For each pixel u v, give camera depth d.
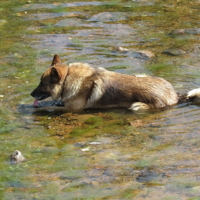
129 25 35.66
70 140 18.89
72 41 31.92
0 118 21.14
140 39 32.62
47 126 20.50
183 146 17.83
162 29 34.88
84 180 15.47
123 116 21.75
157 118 21.14
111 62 28.06
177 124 20.22
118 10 39.66
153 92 22.66
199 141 18.22
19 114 21.78
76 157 17.20
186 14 38.69
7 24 35.81
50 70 23.36
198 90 22.72
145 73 26.23
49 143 18.58
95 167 16.36
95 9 39.84
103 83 23.14
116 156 17.19
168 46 31.20
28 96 23.75
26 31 34.16
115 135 19.31
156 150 17.59
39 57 29.02
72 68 23.64
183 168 16.09
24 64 27.91
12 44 31.53
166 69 26.97
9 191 14.84
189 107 22.38
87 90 23.11
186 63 27.95
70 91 23.17
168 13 38.94
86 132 19.80
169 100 22.83
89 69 23.62
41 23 36.00
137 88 22.84
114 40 32.25
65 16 37.78
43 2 42.09
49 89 23.42
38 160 17.03
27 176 15.84
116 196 14.41
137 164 16.48
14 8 40.22
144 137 18.91
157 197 14.29
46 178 15.66
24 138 19.08
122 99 22.97
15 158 16.94
